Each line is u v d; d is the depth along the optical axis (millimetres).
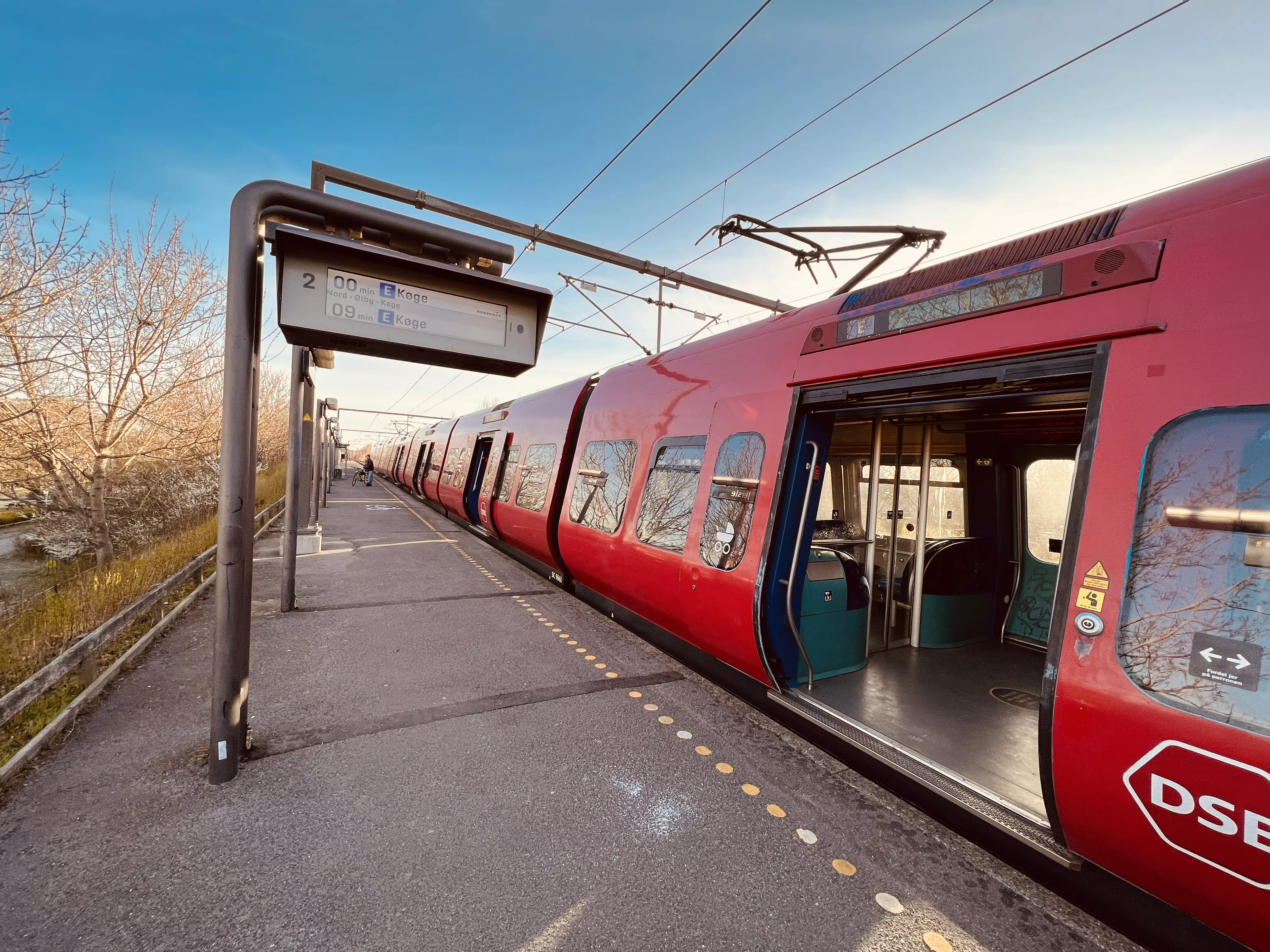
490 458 11164
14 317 6477
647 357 6086
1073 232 2504
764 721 3920
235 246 2969
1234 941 1850
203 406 10703
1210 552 1840
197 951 1968
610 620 6352
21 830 2566
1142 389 2053
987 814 2537
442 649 5207
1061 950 2094
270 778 3053
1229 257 1923
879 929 2172
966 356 2682
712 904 2275
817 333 3658
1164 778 1859
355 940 2039
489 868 2428
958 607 5137
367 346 3373
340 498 23031
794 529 3793
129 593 6191
